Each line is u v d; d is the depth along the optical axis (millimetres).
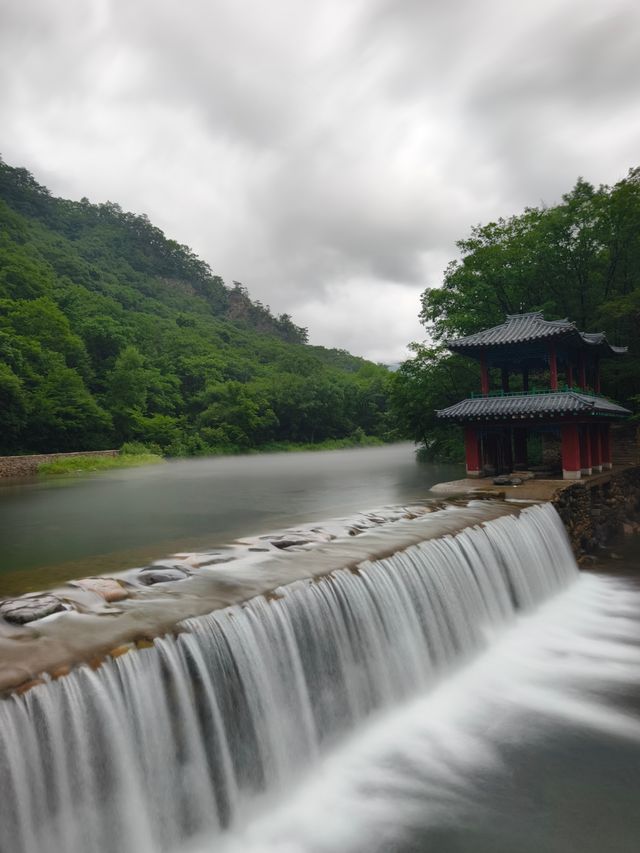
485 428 27250
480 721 10781
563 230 37312
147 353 111875
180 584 10148
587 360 31906
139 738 7133
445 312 42594
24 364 63781
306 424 103188
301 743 9180
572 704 11383
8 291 89250
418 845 7680
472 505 19766
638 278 38312
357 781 9031
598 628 15320
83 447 66188
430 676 12000
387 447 104000
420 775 9172
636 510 30234
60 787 6336
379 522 17031
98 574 11477
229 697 8258
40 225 188125
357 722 10250
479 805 8461
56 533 18766
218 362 116375
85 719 6660
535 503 20047
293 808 8445
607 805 8445
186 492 32375
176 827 7328
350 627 10602
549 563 18328
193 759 7652
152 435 77062
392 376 45312
